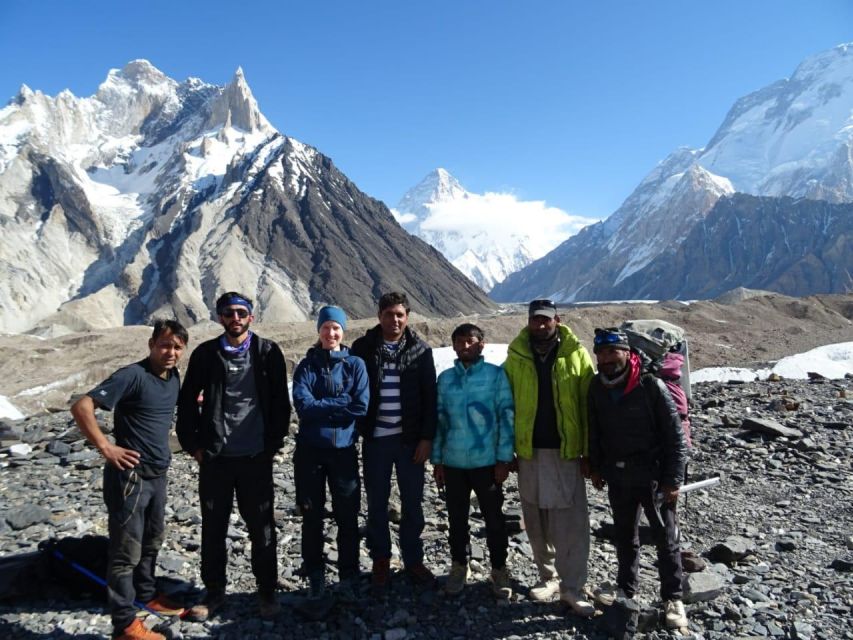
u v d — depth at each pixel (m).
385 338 5.68
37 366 40.53
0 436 11.16
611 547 6.55
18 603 5.16
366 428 5.60
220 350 5.06
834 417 12.19
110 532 4.66
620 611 4.75
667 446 4.89
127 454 4.64
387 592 5.46
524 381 5.36
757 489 8.43
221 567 5.14
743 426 11.34
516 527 6.98
